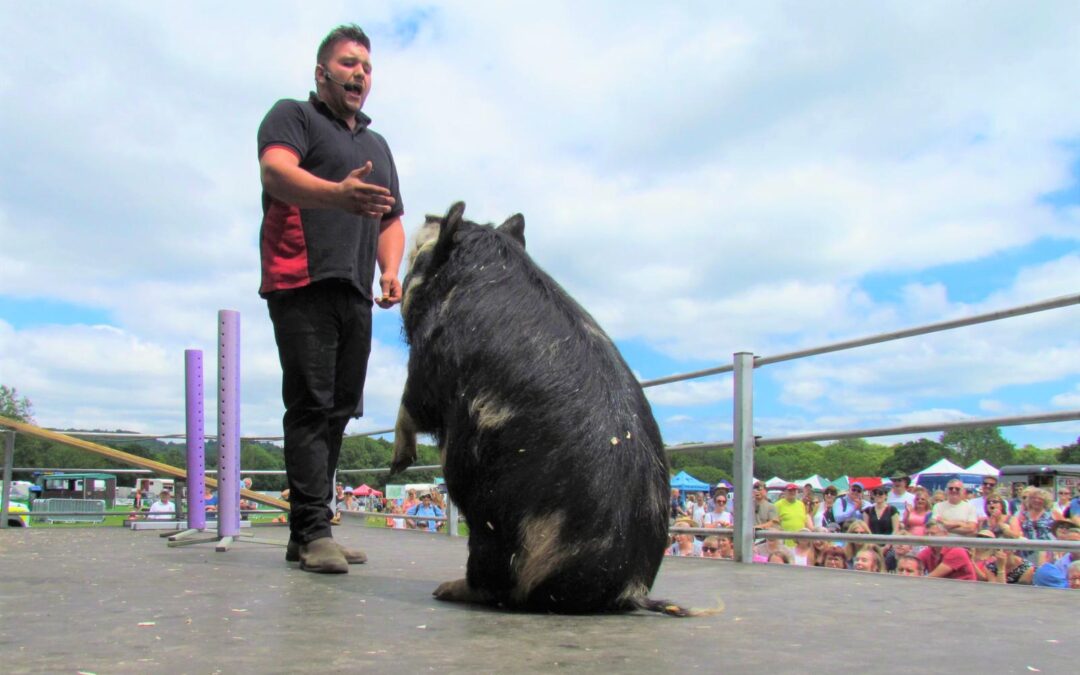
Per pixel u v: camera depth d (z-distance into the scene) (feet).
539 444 8.98
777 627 8.35
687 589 12.14
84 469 31.94
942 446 70.08
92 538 21.29
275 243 14.49
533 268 10.49
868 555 33.17
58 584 11.22
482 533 9.42
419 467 32.07
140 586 11.07
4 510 28.66
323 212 14.35
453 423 9.82
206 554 16.31
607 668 6.28
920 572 30.60
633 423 9.46
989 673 6.29
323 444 14.42
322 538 13.93
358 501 52.08
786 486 36.70
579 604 8.93
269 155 13.25
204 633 7.55
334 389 15.05
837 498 38.65
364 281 14.90
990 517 29.48
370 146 15.14
